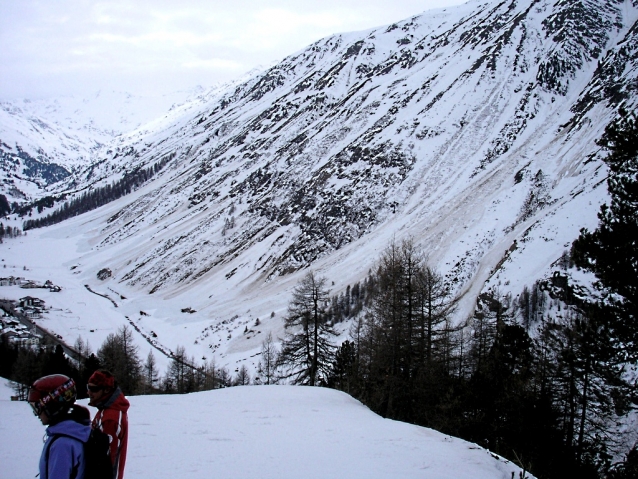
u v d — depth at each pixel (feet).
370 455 35.22
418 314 83.92
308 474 29.66
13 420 46.75
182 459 32.53
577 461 66.28
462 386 78.64
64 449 14.57
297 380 103.86
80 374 154.92
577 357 70.74
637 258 41.98
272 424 46.09
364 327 121.49
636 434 78.79
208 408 54.70
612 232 43.73
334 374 103.24
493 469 34.17
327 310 242.37
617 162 45.68
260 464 31.71
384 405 78.95
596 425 74.59
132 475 28.58
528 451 65.62
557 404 78.02
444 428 68.59
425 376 76.43
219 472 29.63
